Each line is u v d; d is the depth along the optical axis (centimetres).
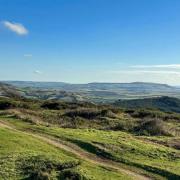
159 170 2850
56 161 2634
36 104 7206
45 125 4581
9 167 2505
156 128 4628
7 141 3216
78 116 5559
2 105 6331
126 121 5281
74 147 3384
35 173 2406
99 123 5200
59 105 6938
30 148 3078
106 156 3164
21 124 4497
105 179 2467
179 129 4988
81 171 2483
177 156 3319
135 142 3669
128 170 2848
